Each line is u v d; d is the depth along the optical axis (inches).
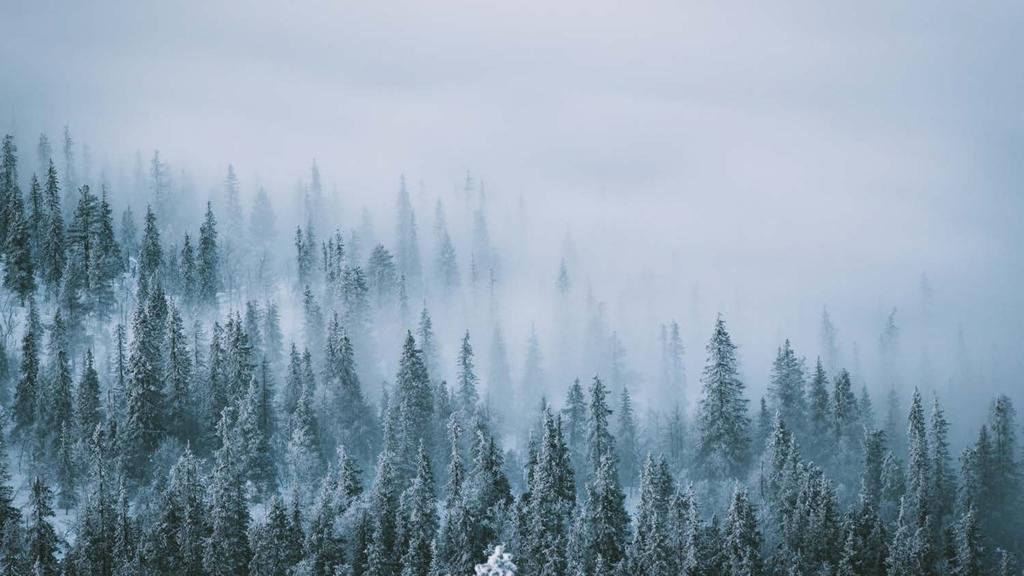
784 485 3309.5
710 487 3732.8
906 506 3585.1
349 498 3046.3
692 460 4060.0
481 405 4217.5
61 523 3321.9
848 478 4001.0
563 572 2795.3
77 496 3437.5
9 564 2819.9
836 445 4121.6
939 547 3358.8
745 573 2832.2
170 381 3767.2
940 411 3868.1
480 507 2992.1
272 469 3513.8
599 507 2970.0
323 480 3161.9
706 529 3009.4
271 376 4003.4
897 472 3727.9
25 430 3745.1
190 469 3026.6
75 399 3848.4
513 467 4062.5
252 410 3580.2
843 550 3034.0
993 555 3462.1
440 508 3523.6
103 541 2891.2
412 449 3676.2
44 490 2925.7
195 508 2945.4
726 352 3927.2
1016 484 3878.0
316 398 4047.7
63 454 3474.4
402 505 2957.7
